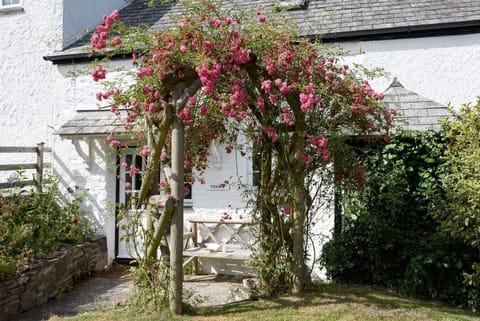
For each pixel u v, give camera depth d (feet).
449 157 19.43
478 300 17.88
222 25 15.51
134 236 16.84
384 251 20.43
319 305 16.43
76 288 23.09
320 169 18.12
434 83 24.41
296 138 16.81
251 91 16.48
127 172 28.99
